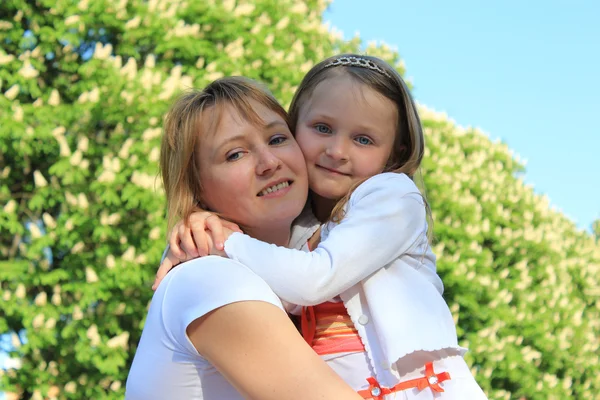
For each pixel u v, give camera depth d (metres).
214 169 2.20
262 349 1.76
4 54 9.27
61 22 9.47
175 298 1.89
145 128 9.01
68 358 9.15
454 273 11.80
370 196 2.27
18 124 8.69
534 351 12.72
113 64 9.23
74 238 8.73
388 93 2.51
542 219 15.02
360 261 2.11
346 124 2.45
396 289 2.16
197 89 2.34
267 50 10.39
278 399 1.73
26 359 9.23
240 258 2.08
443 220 12.38
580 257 16.39
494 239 13.31
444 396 2.06
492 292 12.38
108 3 9.45
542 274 14.00
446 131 14.91
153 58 9.60
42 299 8.79
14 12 9.74
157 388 1.92
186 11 10.32
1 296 8.70
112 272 8.55
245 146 2.21
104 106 8.91
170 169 2.29
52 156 9.23
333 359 2.13
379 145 2.48
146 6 9.87
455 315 12.07
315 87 2.53
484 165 15.10
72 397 8.93
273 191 2.22
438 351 2.13
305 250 2.41
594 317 15.71
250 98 2.28
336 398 1.71
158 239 8.79
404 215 2.25
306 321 2.20
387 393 2.05
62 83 9.67
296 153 2.27
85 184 8.98
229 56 10.06
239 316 1.79
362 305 2.16
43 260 8.91
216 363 1.81
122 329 9.34
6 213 8.88
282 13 11.73
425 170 12.44
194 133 2.22
